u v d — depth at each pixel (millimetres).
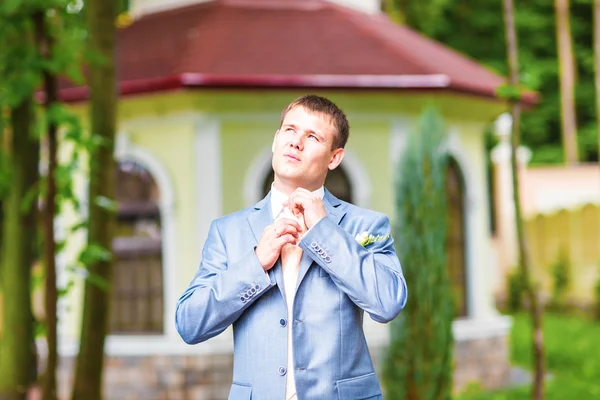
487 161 25484
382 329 10578
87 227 6453
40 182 5973
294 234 3016
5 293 6418
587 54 29234
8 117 6441
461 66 12445
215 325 3023
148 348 10430
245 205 10477
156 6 12320
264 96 10445
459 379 11234
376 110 10789
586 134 28656
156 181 10781
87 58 6008
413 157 7910
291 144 3131
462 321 11672
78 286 11062
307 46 10891
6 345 6387
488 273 12164
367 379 3057
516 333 15586
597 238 18406
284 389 2979
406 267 7859
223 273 3055
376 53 10875
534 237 19781
